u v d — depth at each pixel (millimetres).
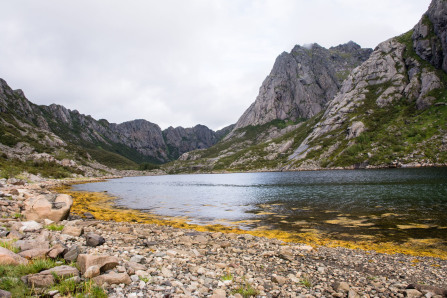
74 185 106125
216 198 59375
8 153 163750
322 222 29812
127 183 139625
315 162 193875
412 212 32469
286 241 22281
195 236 21859
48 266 9859
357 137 190250
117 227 24156
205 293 9656
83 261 10281
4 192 35156
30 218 21906
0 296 7191
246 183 110500
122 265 11352
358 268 15117
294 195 56875
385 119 197750
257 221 31875
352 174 113562
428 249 19250
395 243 20938
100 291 8516
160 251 15570
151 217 35312
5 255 9438
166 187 104188
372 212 33812
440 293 10984
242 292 10258
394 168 133000
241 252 17562
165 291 9266
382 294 11117
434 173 85938
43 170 137375
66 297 7895
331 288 11531
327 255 17797
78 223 24078
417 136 158625
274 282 11922
